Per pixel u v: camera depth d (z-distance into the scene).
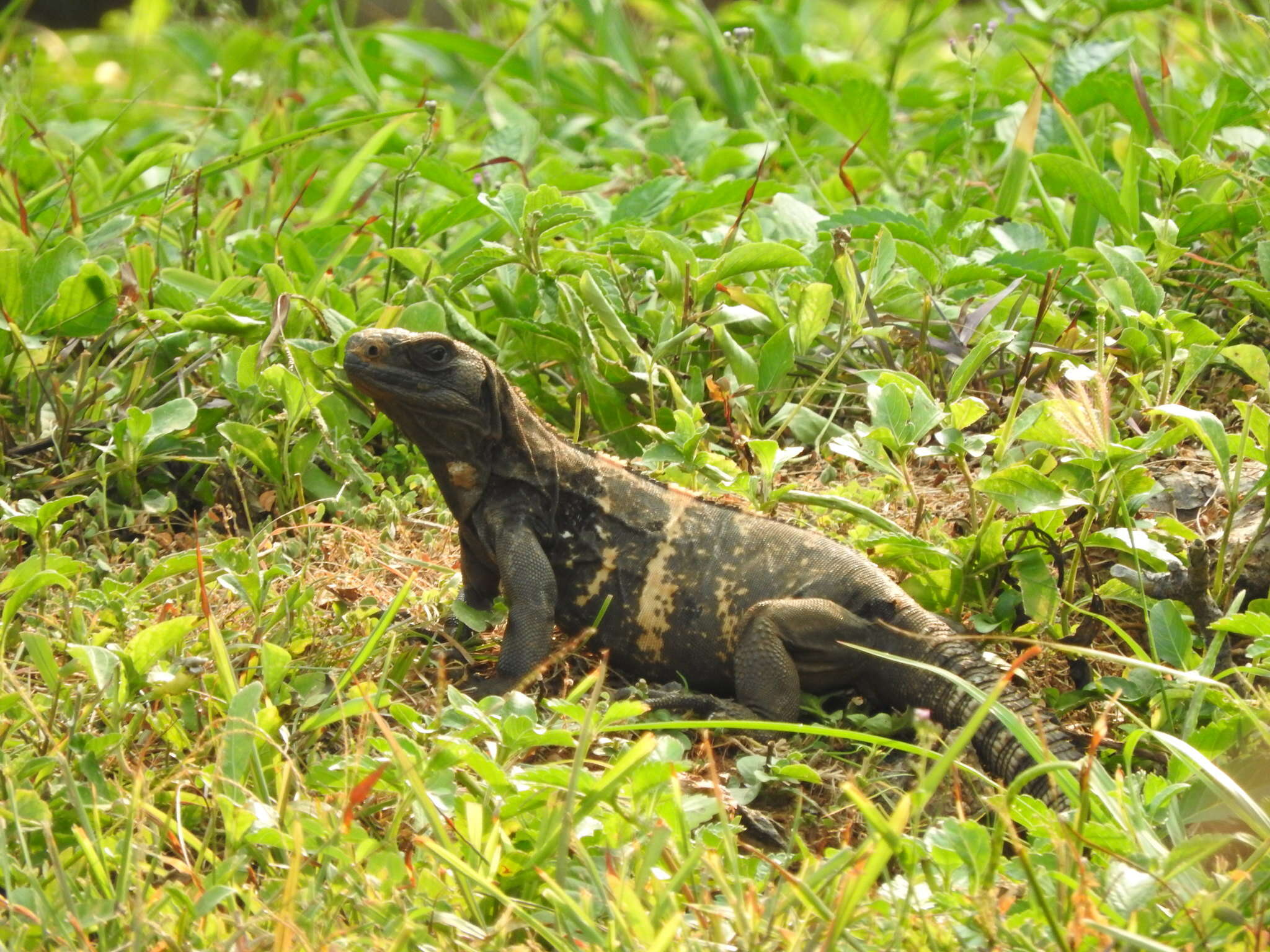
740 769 6.94
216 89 17.97
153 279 11.56
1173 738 6.25
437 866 5.94
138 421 9.42
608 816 6.00
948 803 7.12
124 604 7.82
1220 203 11.73
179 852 6.28
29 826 5.89
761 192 13.98
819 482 10.16
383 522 9.77
